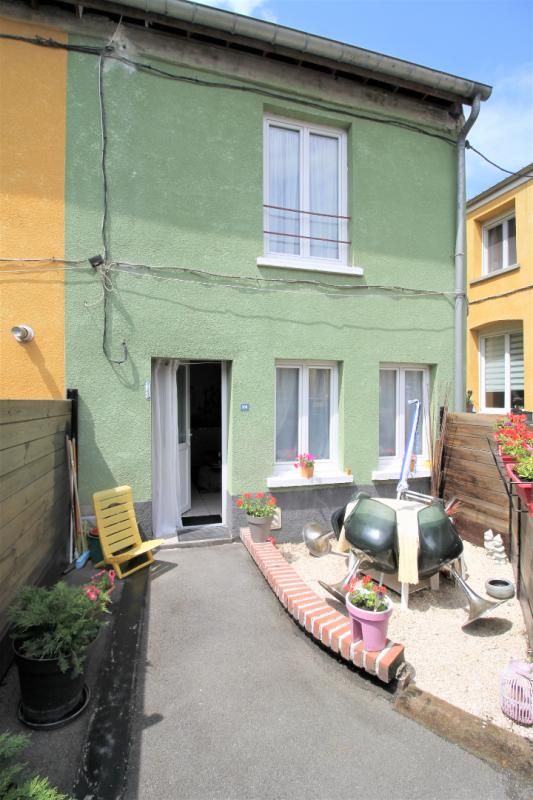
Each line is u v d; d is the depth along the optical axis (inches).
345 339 255.4
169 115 219.3
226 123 228.8
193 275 224.2
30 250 201.3
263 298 237.3
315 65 242.8
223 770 96.7
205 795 90.6
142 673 128.0
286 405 254.8
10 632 117.0
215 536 234.8
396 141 267.3
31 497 140.8
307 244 254.4
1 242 197.8
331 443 264.1
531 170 428.5
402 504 187.6
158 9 201.3
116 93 211.2
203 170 225.3
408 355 271.6
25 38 199.6
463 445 255.8
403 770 98.7
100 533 185.2
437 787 94.7
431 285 276.8
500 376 491.2
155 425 232.2
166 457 238.2
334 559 218.2
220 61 226.4
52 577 168.4
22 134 200.1
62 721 104.5
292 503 243.9
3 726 103.2
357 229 257.6
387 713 116.3
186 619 157.2
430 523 173.3
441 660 140.7
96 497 189.2
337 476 249.9
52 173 203.6
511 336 478.0
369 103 258.5
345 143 262.1
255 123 234.4
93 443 208.7
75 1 197.6
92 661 129.6
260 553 200.5
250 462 236.2
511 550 212.5
